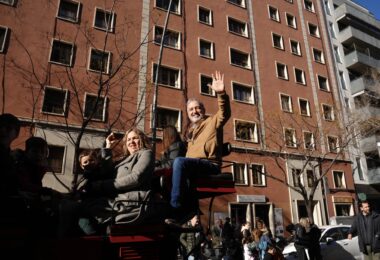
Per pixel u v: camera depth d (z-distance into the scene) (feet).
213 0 84.79
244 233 41.39
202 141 12.19
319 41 104.22
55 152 52.31
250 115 78.38
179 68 71.20
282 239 33.83
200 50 77.56
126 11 68.39
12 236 8.16
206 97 72.38
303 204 79.00
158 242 9.55
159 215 9.81
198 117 13.56
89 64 59.16
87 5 63.67
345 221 69.00
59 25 59.31
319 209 80.33
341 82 106.22
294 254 35.37
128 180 9.56
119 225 8.95
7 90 51.24
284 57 92.38
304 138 80.07
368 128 76.48
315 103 92.17
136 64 64.54
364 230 22.67
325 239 37.73
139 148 11.46
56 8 60.13
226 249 35.17
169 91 67.67
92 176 11.00
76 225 9.58
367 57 109.09
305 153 74.28
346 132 77.87
